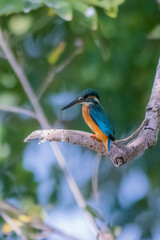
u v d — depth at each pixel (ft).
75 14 31.50
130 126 43.24
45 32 42.01
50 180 43.68
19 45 42.01
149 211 44.80
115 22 40.40
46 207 34.96
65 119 44.65
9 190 39.09
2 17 39.55
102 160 44.21
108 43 39.96
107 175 44.68
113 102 43.16
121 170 44.57
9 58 35.86
